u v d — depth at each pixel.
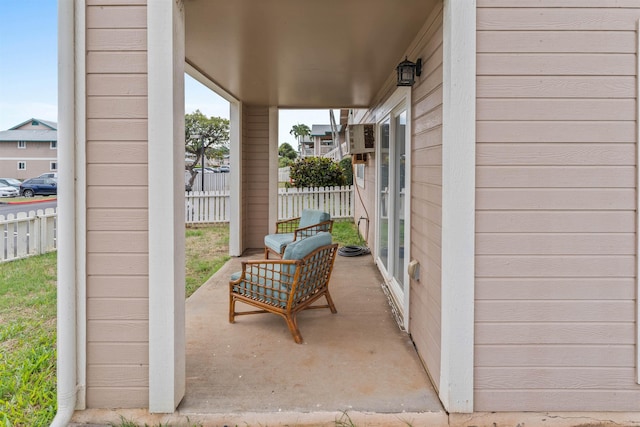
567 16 2.14
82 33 2.17
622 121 2.16
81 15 2.16
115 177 2.20
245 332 3.33
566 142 2.16
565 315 2.20
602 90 2.15
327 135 29.58
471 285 2.18
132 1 2.17
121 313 2.23
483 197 2.17
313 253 3.24
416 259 3.05
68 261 2.17
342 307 3.99
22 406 2.38
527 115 2.15
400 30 3.01
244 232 6.64
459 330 2.18
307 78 4.59
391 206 4.55
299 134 33.44
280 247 5.30
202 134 18.17
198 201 9.87
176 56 2.21
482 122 2.15
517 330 2.20
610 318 2.19
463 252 2.17
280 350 2.99
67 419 2.16
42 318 3.77
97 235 2.21
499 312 2.19
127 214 2.21
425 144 2.78
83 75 2.17
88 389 2.25
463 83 2.13
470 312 2.18
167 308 2.20
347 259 6.16
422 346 2.82
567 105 2.15
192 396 2.37
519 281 2.19
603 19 2.14
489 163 2.16
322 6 2.60
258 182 6.75
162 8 2.15
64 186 2.16
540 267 2.19
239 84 4.91
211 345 3.07
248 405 2.28
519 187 2.17
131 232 2.21
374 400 2.32
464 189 2.16
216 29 3.02
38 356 2.96
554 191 2.17
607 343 2.20
